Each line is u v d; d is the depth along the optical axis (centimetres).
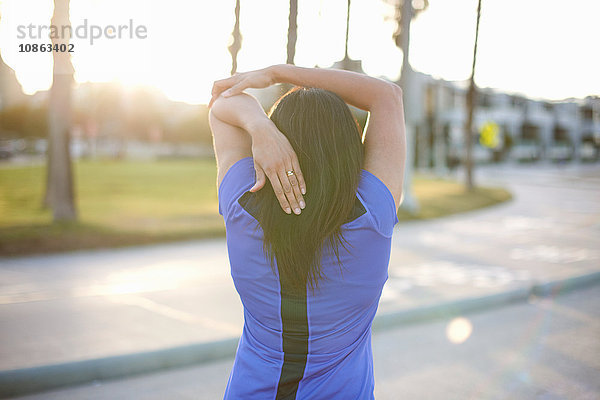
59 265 790
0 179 2427
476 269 805
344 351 130
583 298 685
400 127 135
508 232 1271
